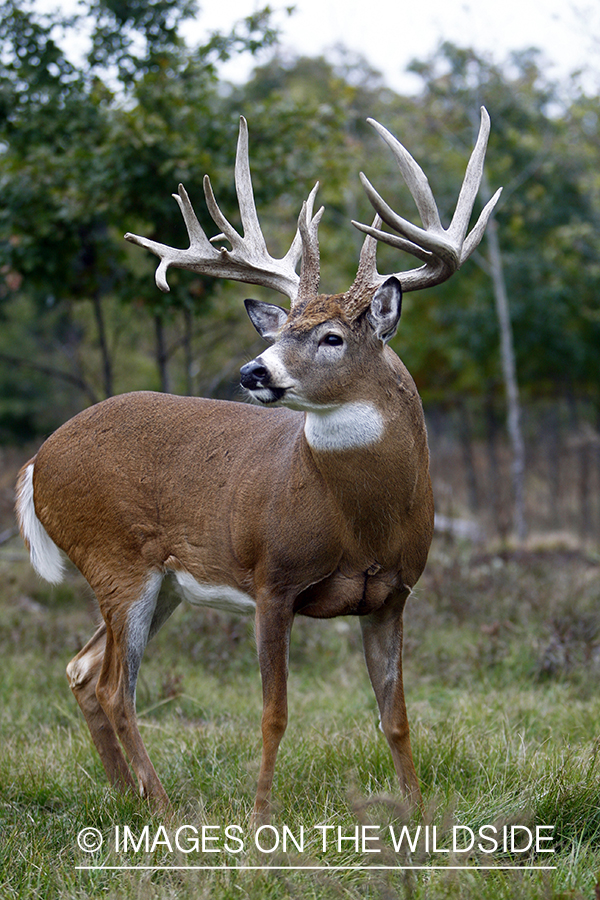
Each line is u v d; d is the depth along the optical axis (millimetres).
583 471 27438
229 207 13797
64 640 11000
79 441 6777
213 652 10547
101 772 6973
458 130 23219
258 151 14008
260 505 5922
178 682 8953
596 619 10797
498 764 6332
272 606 5836
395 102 23562
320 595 5867
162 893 4738
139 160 12977
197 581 6395
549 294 24391
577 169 23875
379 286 5496
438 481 27547
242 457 6215
